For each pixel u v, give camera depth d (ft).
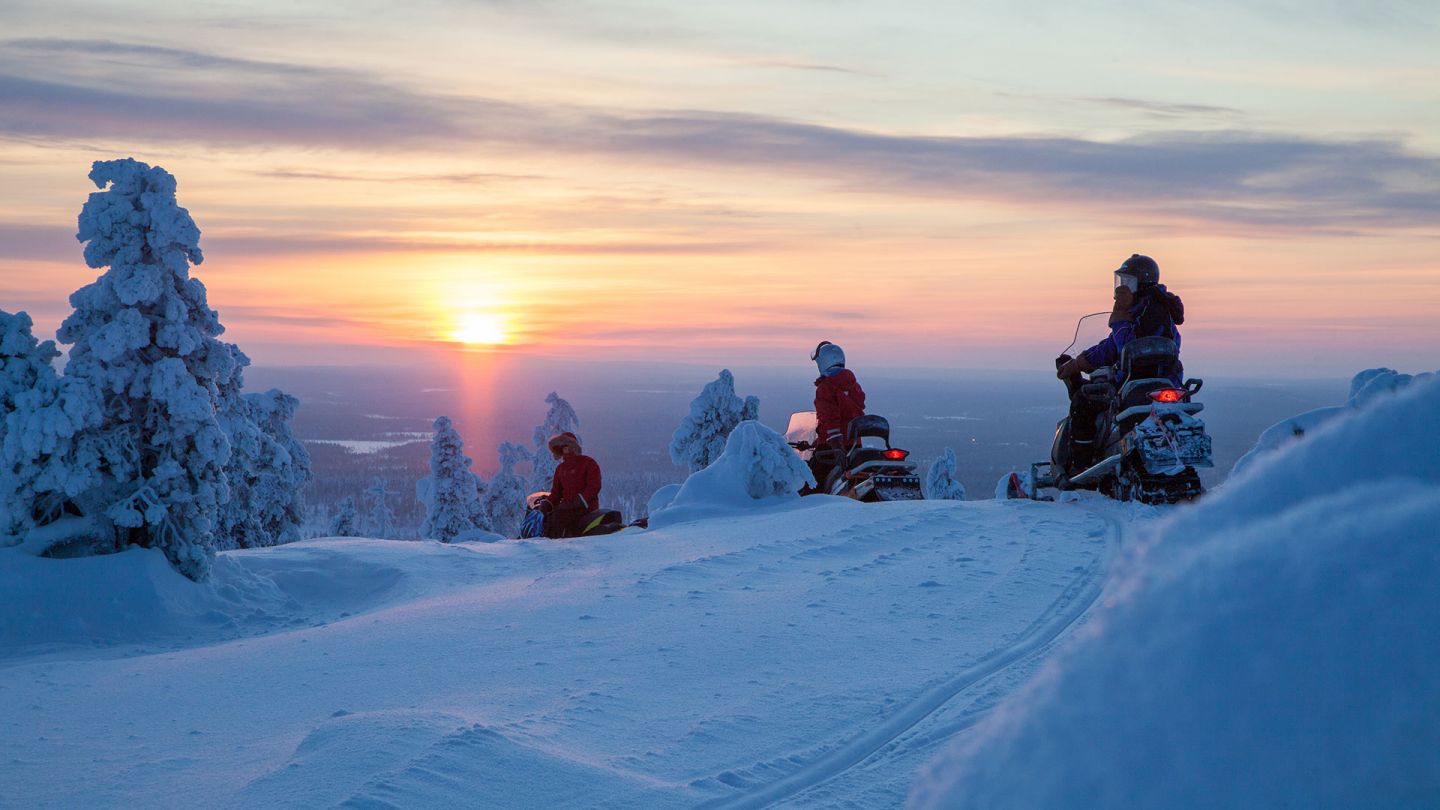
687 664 19.83
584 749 14.93
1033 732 1.75
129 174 42.11
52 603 37.37
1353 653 1.49
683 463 107.14
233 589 40.06
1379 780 1.41
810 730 15.80
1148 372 35.78
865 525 35.27
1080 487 38.93
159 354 42.32
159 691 21.31
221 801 13.35
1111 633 1.80
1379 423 1.94
